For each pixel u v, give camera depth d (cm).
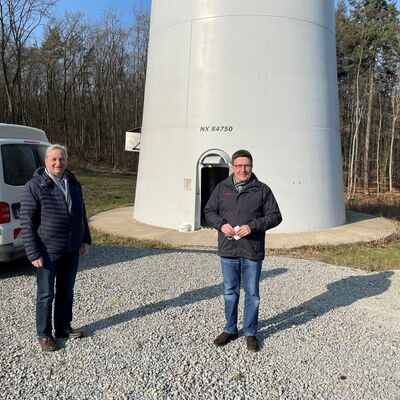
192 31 1128
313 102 1127
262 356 388
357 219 1345
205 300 536
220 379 346
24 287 570
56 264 388
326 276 671
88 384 334
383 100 3294
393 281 646
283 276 666
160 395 321
